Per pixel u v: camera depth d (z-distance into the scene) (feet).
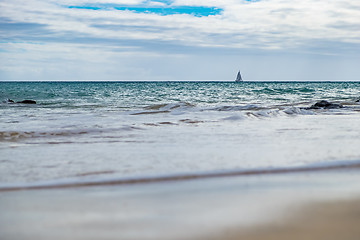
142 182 15.65
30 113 61.21
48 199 13.07
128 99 118.42
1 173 17.89
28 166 19.62
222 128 37.06
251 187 14.21
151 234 9.34
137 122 43.42
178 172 17.33
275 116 49.85
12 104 90.17
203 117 48.85
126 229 9.75
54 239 9.15
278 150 23.63
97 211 11.47
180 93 163.22
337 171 17.19
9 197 13.46
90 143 28.02
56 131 33.65
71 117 52.11
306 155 21.48
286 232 9.32
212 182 15.30
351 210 11.05
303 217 10.46
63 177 16.98
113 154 23.00
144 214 11.04
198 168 18.28
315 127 37.70
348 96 126.31
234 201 12.23
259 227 9.69
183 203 12.17
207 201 12.32
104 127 37.22
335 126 38.63
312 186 14.21
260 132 33.83
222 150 23.94
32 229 9.89
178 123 41.86
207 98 120.78
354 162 19.04
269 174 16.76
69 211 11.52
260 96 130.62
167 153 23.07
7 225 10.25
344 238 8.93
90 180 16.17
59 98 125.80
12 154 23.31
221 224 9.98
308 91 171.73
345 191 13.35
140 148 25.36
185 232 9.43
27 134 31.83
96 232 9.57
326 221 10.11
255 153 22.50
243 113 50.29
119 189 14.46
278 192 13.33
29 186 15.30
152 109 67.87
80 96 137.18
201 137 30.81
